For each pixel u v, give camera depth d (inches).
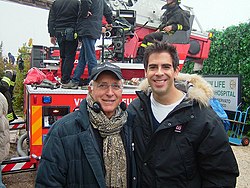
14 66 578.6
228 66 335.9
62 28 163.3
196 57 261.1
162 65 74.9
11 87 267.0
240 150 259.9
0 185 135.9
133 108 83.1
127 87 172.2
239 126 281.6
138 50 219.3
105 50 215.6
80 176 69.1
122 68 175.5
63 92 143.1
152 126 77.3
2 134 132.6
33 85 155.0
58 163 69.0
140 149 77.7
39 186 68.9
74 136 70.4
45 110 141.3
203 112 74.6
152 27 240.1
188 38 218.2
